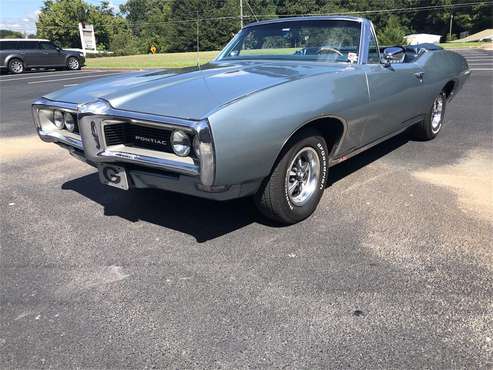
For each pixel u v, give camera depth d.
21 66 21.75
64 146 3.68
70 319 2.42
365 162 4.93
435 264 2.85
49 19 68.81
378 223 3.43
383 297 2.53
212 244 3.19
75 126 3.51
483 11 72.12
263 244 3.16
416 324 2.30
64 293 2.66
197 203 3.90
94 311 2.48
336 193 4.04
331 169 4.72
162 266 2.92
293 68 3.62
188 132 2.62
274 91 2.87
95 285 2.73
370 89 3.67
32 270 2.92
